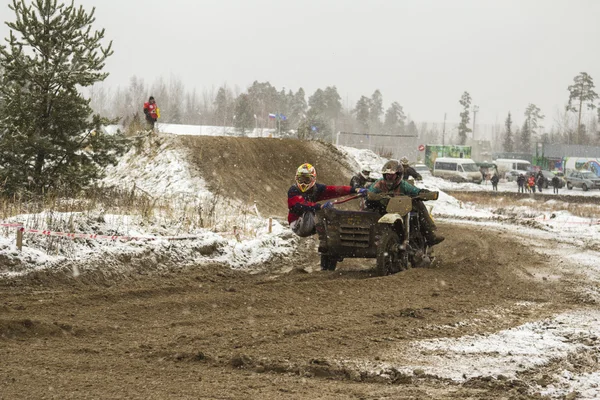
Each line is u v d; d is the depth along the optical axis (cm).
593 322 1106
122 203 2141
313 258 1798
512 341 952
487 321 1089
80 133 2098
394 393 709
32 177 1998
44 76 1998
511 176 9175
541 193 6844
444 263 1688
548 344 937
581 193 7188
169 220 1930
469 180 8306
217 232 1944
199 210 2058
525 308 1216
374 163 4928
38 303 1098
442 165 8544
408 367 802
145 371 766
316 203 1380
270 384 730
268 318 1052
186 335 930
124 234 1616
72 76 2016
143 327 983
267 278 1483
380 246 1467
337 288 1312
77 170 2064
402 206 1506
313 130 8144
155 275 1430
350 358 838
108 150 2152
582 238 2541
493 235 2491
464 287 1389
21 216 1619
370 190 1558
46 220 1588
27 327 933
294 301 1188
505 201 5362
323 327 995
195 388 706
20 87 2020
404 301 1219
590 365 845
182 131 8456
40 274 1284
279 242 1864
